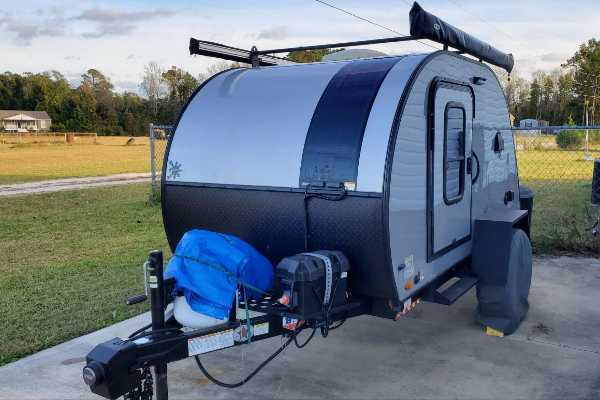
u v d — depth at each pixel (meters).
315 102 3.91
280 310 3.34
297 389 3.99
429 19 3.91
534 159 24.64
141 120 81.62
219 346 3.11
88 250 8.85
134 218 11.92
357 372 4.25
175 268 3.26
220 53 4.97
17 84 96.69
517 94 76.31
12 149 47.31
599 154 26.42
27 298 6.23
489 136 5.36
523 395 3.84
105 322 5.40
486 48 5.03
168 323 3.32
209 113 4.38
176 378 4.20
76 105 83.00
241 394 3.93
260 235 3.97
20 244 9.44
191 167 4.27
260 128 4.04
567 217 10.30
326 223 3.62
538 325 5.14
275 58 5.74
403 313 3.80
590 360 4.39
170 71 82.31
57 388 4.04
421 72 3.80
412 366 4.33
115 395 2.74
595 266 7.18
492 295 4.83
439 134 4.13
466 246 4.90
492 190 5.52
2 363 4.50
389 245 3.45
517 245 4.87
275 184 3.83
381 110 3.60
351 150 3.56
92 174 23.75
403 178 3.59
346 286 3.56
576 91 73.06
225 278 3.26
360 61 4.18
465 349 4.63
